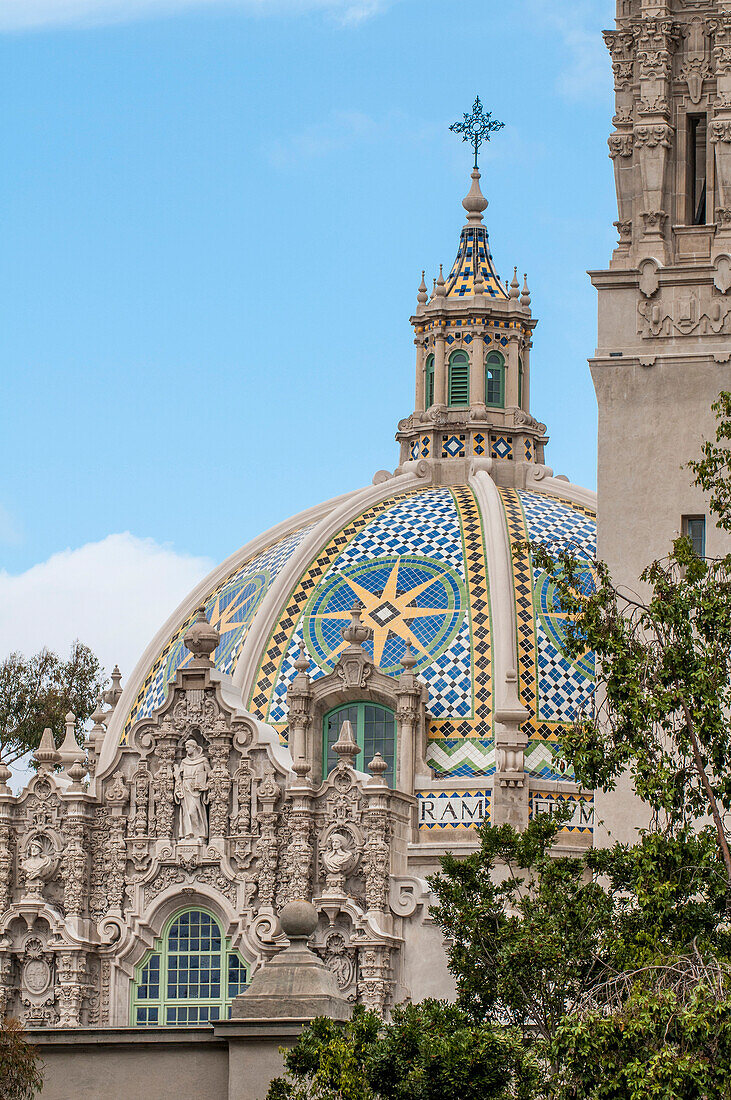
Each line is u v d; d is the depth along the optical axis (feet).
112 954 254.27
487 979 184.96
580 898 180.14
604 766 167.43
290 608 292.20
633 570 211.61
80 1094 169.78
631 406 214.90
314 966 171.73
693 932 162.20
